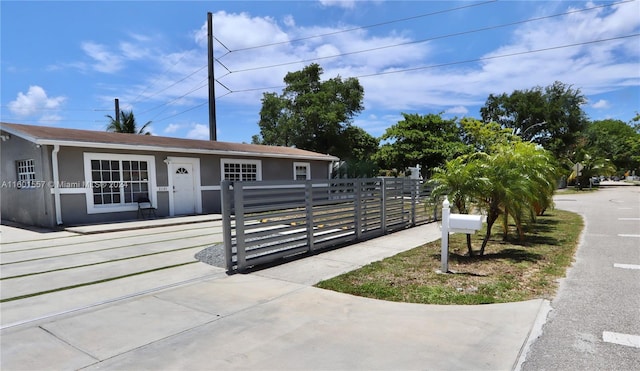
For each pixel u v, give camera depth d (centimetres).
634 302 403
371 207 887
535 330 336
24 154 1194
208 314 389
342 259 648
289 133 3083
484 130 2684
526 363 278
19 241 881
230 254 569
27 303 433
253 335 335
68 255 714
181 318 379
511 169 660
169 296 452
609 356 285
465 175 624
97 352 305
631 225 1018
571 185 3844
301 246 681
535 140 3666
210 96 2161
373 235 896
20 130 1135
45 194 1087
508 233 909
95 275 562
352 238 820
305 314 386
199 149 1395
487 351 297
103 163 1191
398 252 705
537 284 476
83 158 1135
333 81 3105
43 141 1037
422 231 988
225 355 297
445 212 540
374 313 387
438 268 568
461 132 2956
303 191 683
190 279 532
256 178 1673
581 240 797
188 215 1381
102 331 348
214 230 1059
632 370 264
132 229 1060
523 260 613
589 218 1200
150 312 397
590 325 344
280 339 326
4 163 1339
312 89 3158
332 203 759
